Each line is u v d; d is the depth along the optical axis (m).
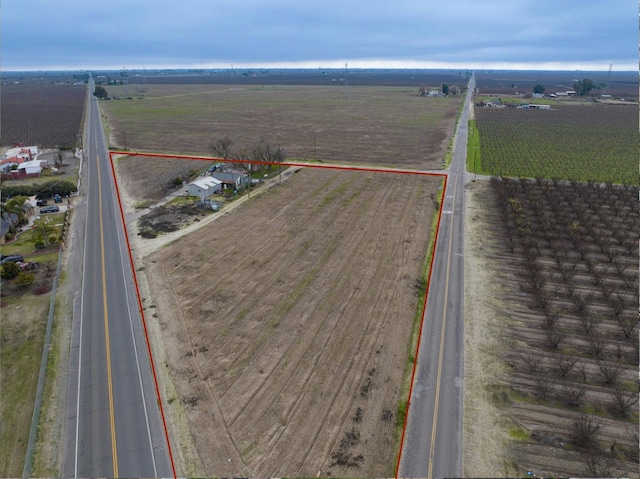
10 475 21.91
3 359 29.89
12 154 85.50
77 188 65.00
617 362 29.53
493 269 41.44
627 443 23.41
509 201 57.50
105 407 25.75
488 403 26.02
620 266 41.59
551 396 26.55
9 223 50.12
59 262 43.00
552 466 22.16
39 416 25.23
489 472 21.86
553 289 38.31
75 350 30.58
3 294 37.53
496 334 32.19
